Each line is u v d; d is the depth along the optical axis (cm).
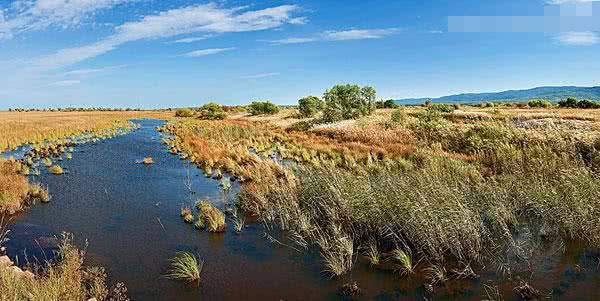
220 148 2261
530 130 1844
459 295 634
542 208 898
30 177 1644
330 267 750
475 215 848
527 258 754
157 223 1035
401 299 629
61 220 1063
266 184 1237
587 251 771
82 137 3331
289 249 846
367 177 1084
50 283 571
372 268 741
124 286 689
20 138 3016
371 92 3734
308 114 4419
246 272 743
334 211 930
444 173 1210
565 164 1255
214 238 920
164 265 778
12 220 1062
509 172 1321
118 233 960
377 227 866
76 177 1653
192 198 1288
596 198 827
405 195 875
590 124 2169
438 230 761
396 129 2473
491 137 1867
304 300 638
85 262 791
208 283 701
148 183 1527
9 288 539
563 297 614
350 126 2853
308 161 1848
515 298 619
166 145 2806
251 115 5947
